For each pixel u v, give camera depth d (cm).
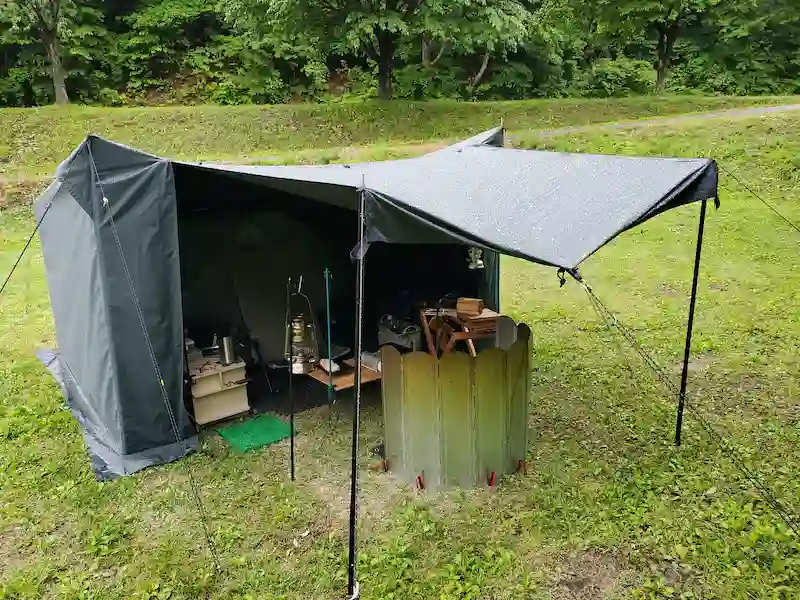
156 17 2361
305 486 510
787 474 504
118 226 519
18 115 1881
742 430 572
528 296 970
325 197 507
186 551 438
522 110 2033
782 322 809
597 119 1947
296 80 2431
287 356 581
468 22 1927
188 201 616
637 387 663
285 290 672
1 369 741
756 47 2619
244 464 539
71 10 2105
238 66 2408
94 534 453
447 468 493
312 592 403
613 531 445
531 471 518
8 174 1605
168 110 1973
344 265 707
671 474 508
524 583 402
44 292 1032
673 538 436
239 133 1869
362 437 581
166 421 557
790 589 388
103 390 557
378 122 1945
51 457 553
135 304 532
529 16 2070
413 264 748
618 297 938
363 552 433
